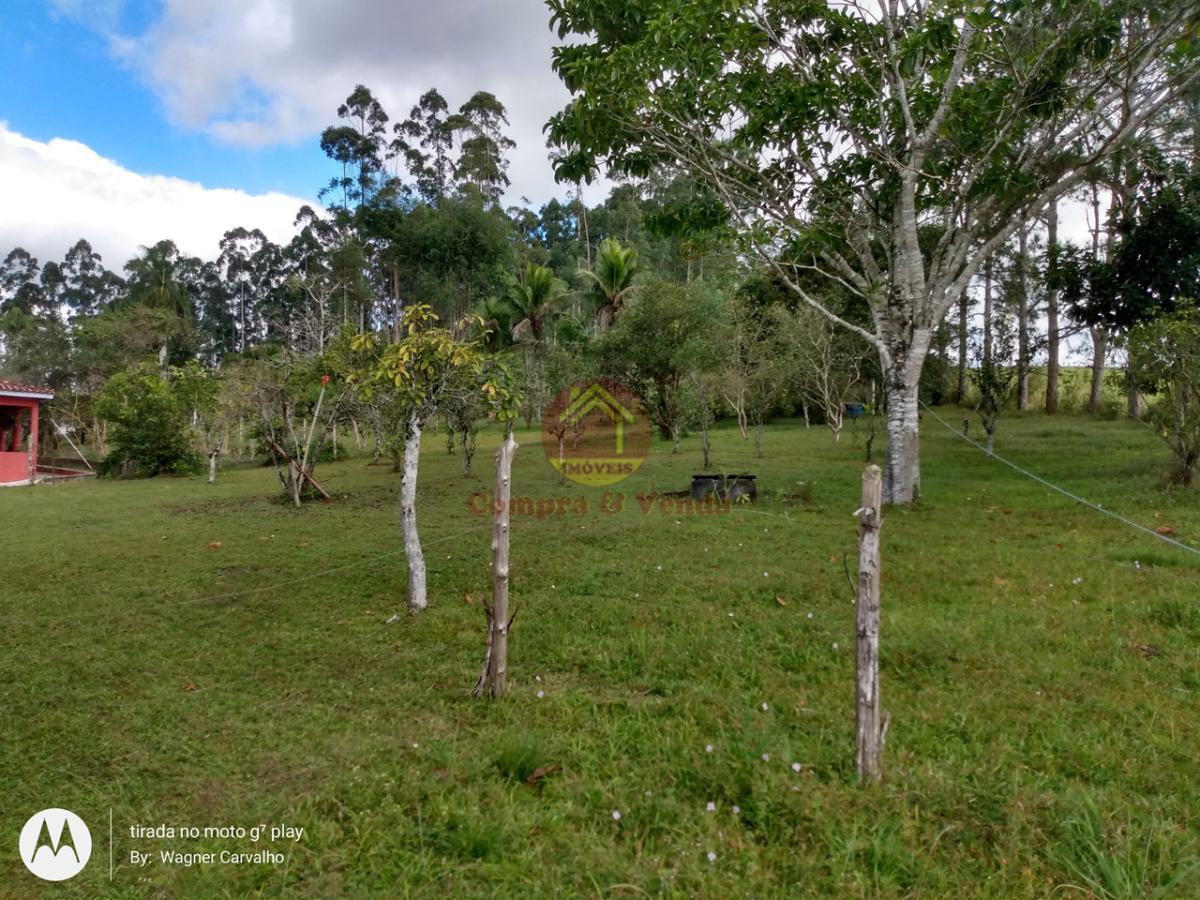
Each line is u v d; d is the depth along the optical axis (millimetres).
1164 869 2195
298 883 2279
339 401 11133
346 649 4461
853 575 5801
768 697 3553
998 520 7953
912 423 9086
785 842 2373
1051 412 22281
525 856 2330
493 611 3656
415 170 38562
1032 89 8086
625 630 4621
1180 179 11617
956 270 9391
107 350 28516
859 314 15984
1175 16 7082
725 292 21172
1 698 3809
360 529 8805
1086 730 3125
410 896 2178
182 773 2996
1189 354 8930
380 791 2771
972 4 6785
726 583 5652
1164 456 11836
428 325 5500
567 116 8602
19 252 50562
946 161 9281
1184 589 5125
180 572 6641
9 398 17609
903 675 3820
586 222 44844
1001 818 2447
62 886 2326
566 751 3039
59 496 13625
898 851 2270
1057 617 4648
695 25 7012
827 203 9219
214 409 16766
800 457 14789
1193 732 3076
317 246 42844
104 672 4152
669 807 2555
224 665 4234
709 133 8898
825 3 8055
